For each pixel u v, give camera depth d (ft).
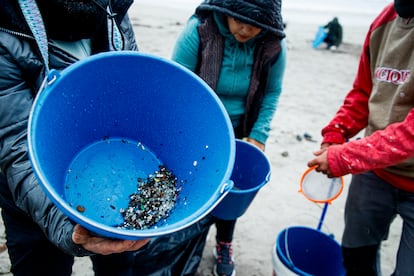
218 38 5.94
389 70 5.18
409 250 5.35
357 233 6.21
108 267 4.96
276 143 12.92
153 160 4.44
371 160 4.62
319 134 14.07
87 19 3.64
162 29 25.31
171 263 6.44
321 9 48.49
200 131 4.02
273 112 6.79
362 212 6.05
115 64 3.71
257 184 5.94
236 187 6.32
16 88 3.39
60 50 3.79
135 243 3.20
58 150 3.59
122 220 3.80
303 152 12.60
